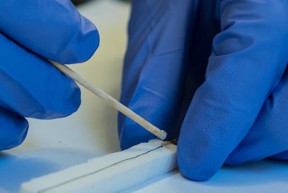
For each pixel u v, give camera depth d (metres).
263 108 0.22
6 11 0.19
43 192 0.18
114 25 0.43
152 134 0.23
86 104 0.28
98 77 0.31
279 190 0.21
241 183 0.21
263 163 0.23
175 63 0.25
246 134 0.22
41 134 0.25
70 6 0.21
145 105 0.24
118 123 0.25
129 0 0.52
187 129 0.22
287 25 0.22
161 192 0.20
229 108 0.21
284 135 0.21
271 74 0.22
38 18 0.20
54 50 0.20
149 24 0.27
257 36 0.22
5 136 0.22
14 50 0.20
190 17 0.26
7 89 0.21
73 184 0.19
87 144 0.24
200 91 0.22
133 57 0.26
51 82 0.21
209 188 0.21
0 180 0.21
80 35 0.21
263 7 0.22
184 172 0.21
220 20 0.25
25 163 0.22
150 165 0.21
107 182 0.19
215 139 0.21
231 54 0.22
